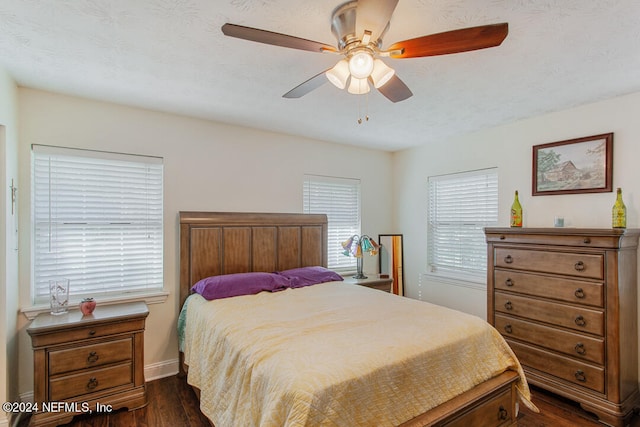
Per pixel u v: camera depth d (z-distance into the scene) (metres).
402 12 1.49
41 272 2.48
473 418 1.69
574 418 2.29
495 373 1.91
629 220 2.47
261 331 1.85
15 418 2.14
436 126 3.35
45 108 2.46
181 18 1.55
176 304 2.96
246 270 3.26
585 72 2.12
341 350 1.58
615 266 2.19
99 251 2.69
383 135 3.70
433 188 4.09
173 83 2.31
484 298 3.46
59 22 1.58
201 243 3.02
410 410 1.51
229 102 2.69
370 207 4.37
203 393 2.03
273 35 1.31
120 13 1.51
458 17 1.53
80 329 2.21
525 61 1.97
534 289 2.62
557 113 2.89
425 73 2.14
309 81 1.71
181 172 3.02
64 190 2.56
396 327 1.92
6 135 2.06
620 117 2.53
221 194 3.22
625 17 1.53
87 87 2.38
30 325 2.17
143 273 2.87
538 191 3.00
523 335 2.69
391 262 4.38
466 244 3.70
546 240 2.55
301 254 3.62
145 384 2.53
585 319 2.32
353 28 1.45
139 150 2.82
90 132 2.62
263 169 3.48
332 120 3.15
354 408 1.34
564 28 1.62
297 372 1.37
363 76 1.49
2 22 1.57
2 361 2.00
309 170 3.83
